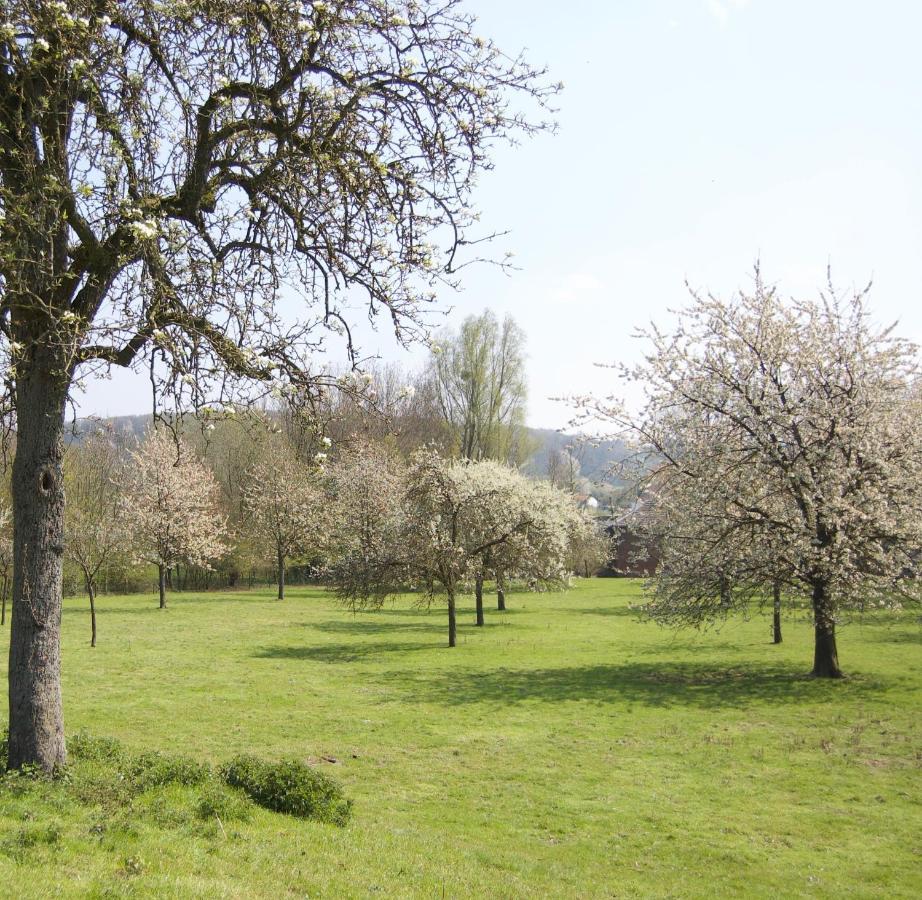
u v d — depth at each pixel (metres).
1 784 8.20
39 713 8.95
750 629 33.22
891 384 20.52
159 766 9.80
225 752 13.34
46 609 9.08
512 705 17.95
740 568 20.80
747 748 14.20
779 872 8.97
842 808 11.11
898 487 20.09
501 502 30.53
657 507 23.69
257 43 8.91
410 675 22.16
